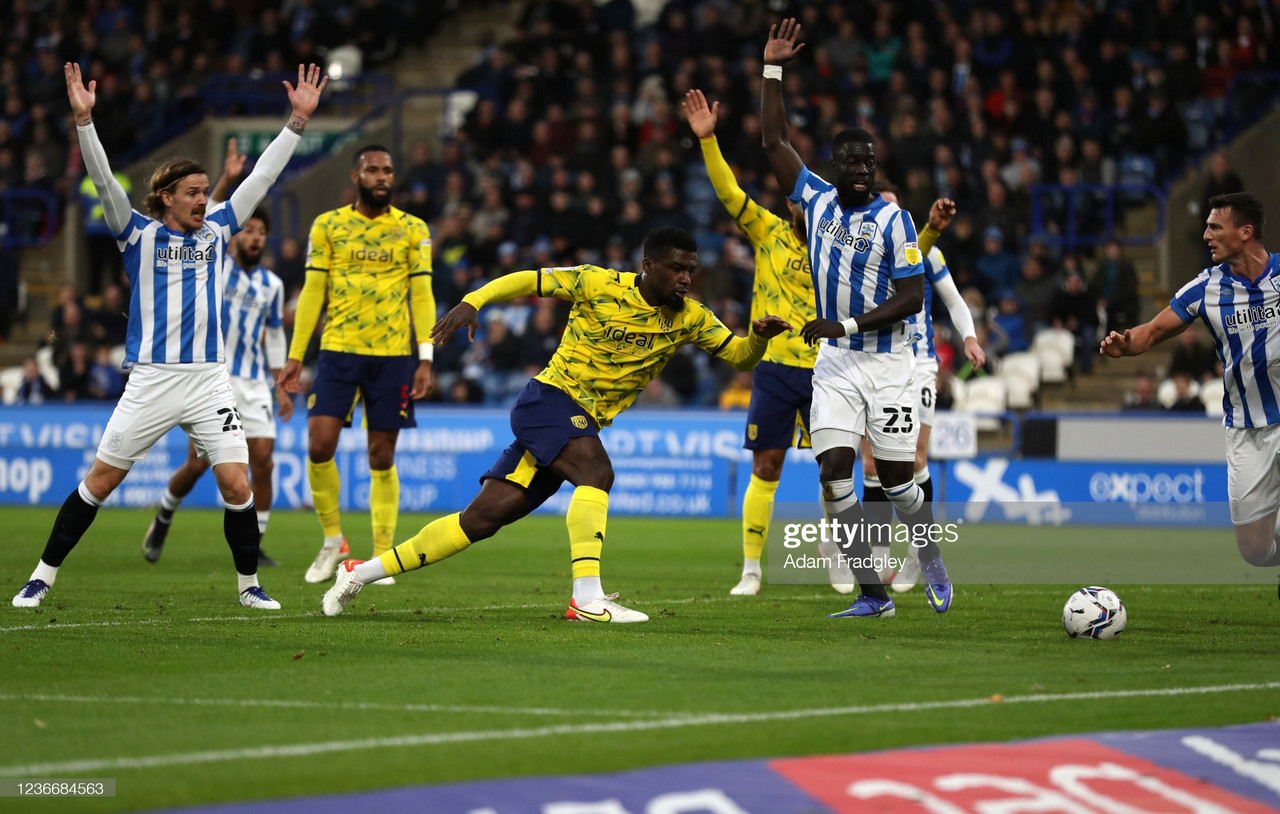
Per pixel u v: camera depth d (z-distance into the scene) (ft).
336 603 79.20
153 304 78.23
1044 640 71.67
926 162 213.25
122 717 51.11
